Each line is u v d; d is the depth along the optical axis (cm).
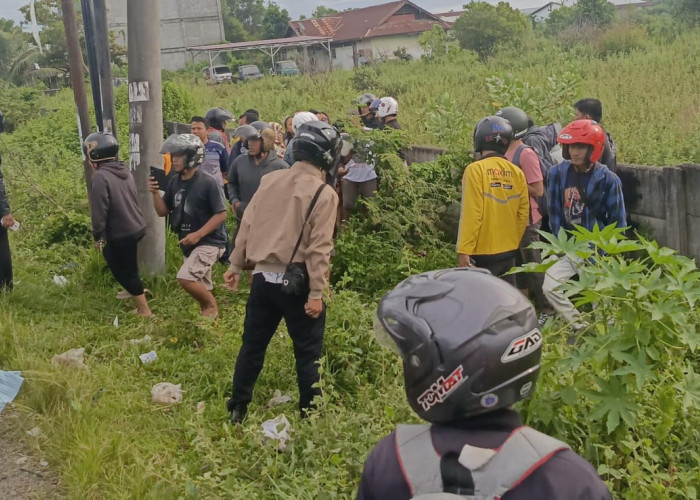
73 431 484
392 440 194
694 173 649
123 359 619
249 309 513
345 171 877
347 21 7256
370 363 570
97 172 696
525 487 177
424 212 855
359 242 815
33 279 796
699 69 2223
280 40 6456
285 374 579
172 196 700
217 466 415
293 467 421
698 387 368
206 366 599
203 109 2528
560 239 385
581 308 580
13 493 441
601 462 373
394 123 1006
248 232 511
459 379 186
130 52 780
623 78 2128
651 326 354
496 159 608
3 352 605
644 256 689
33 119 2539
